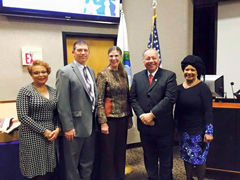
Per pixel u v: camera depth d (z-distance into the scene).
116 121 1.99
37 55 2.64
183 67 1.88
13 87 2.59
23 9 2.45
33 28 2.62
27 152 1.61
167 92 1.85
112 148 2.01
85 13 2.78
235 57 3.36
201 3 3.46
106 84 1.94
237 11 3.27
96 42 3.08
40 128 1.60
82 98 1.80
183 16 3.51
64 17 2.68
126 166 2.56
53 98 1.72
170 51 3.50
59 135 1.86
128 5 3.12
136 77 2.02
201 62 1.83
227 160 2.24
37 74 1.63
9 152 1.86
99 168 2.13
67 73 1.75
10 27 2.50
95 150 2.11
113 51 1.93
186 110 1.85
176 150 3.18
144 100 1.92
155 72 1.94
